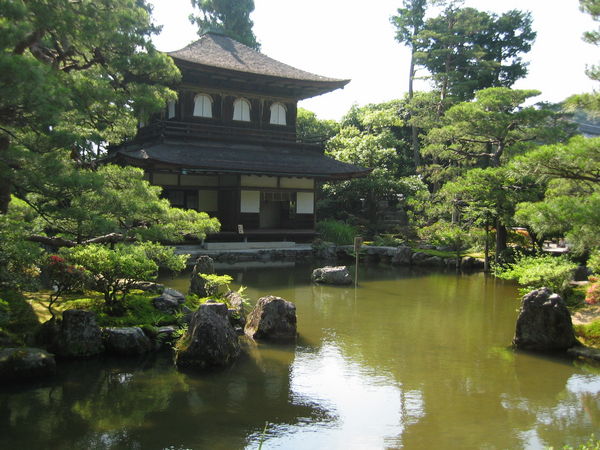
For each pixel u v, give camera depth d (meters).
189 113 26.64
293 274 19.52
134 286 11.88
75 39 12.02
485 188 19.73
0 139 9.23
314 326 11.80
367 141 33.44
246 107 28.39
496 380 8.45
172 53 24.58
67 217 9.40
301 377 8.43
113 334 9.30
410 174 39.69
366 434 6.45
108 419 6.69
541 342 10.09
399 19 41.50
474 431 6.59
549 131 22.30
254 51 30.84
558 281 13.41
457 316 13.07
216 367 8.81
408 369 8.93
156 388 7.81
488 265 21.70
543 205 9.49
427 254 23.75
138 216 11.78
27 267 9.14
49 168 8.38
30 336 9.07
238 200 25.50
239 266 21.34
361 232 31.27
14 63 7.16
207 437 6.25
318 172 26.30
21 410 6.89
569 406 7.43
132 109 13.88
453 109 22.45
